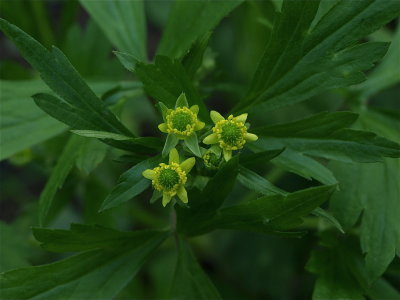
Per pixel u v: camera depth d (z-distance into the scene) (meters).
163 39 0.19
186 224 0.16
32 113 0.20
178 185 0.15
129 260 0.17
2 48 0.35
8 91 0.20
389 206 0.17
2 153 0.19
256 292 0.26
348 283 0.18
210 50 0.21
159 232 0.17
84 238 0.16
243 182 0.15
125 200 0.14
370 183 0.18
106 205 0.14
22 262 0.20
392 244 0.17
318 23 0.16
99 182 0.23
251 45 0.25
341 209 0.18
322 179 0.16
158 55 0.15
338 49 0.16
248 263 0.26
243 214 0.15
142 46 0.21
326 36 0.16
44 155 0.24
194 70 0.17
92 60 0.26
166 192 0.15
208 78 0.21
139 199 0.28
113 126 0.15
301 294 0.25
